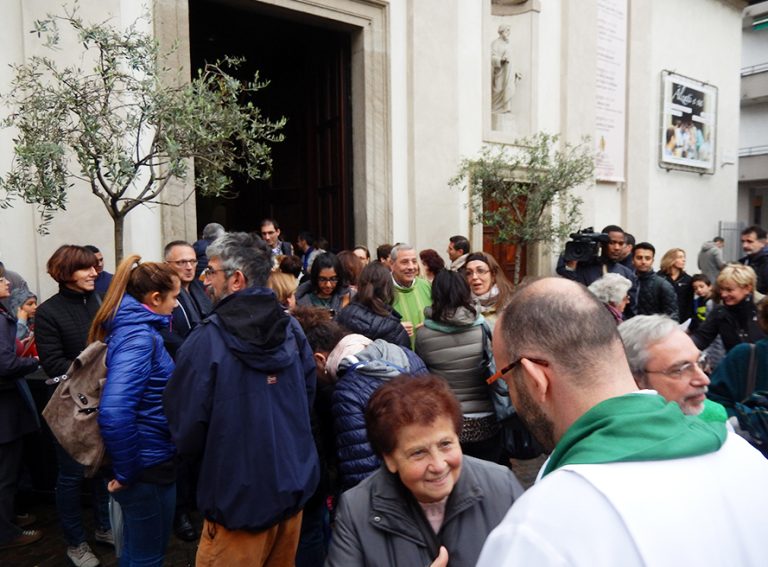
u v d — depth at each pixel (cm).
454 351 308
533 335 99
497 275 425
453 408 156
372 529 158
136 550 245
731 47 1546
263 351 209
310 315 300
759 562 84
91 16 539
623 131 1201
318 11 750
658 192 1348
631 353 193
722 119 1532
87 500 415
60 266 353
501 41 978
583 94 1077
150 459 239
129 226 568
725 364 287
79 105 378
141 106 400
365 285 335
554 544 79
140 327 239
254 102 1084
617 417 89
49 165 386
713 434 93
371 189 819
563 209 936
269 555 223
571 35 1050
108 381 230
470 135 913
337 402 242
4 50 510
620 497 80
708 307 548
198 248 564
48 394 402
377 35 810
